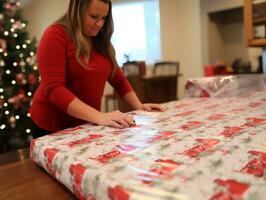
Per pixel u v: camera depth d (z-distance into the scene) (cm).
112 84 120
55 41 88
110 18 103
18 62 305
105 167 46
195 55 480
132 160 48
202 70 473
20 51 304
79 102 84
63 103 83
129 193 37
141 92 354
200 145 53
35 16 432
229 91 129
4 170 63
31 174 60
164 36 479
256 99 110
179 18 490
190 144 54
